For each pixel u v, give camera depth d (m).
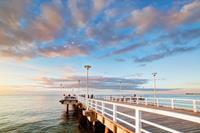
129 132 8.60
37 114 48.59
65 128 26.66
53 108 69.94
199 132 8.91
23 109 67.62
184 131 9.16
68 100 44.16
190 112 16.17
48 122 33.16
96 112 17.59
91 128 20.53
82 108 29.95
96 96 56.03
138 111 7.67
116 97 46.78
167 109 19.50
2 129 27.58
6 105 97.50
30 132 24.80
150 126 10.29
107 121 12.88
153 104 28.02
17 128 28.14
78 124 29.81
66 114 43.94
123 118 13.88
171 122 11.77
